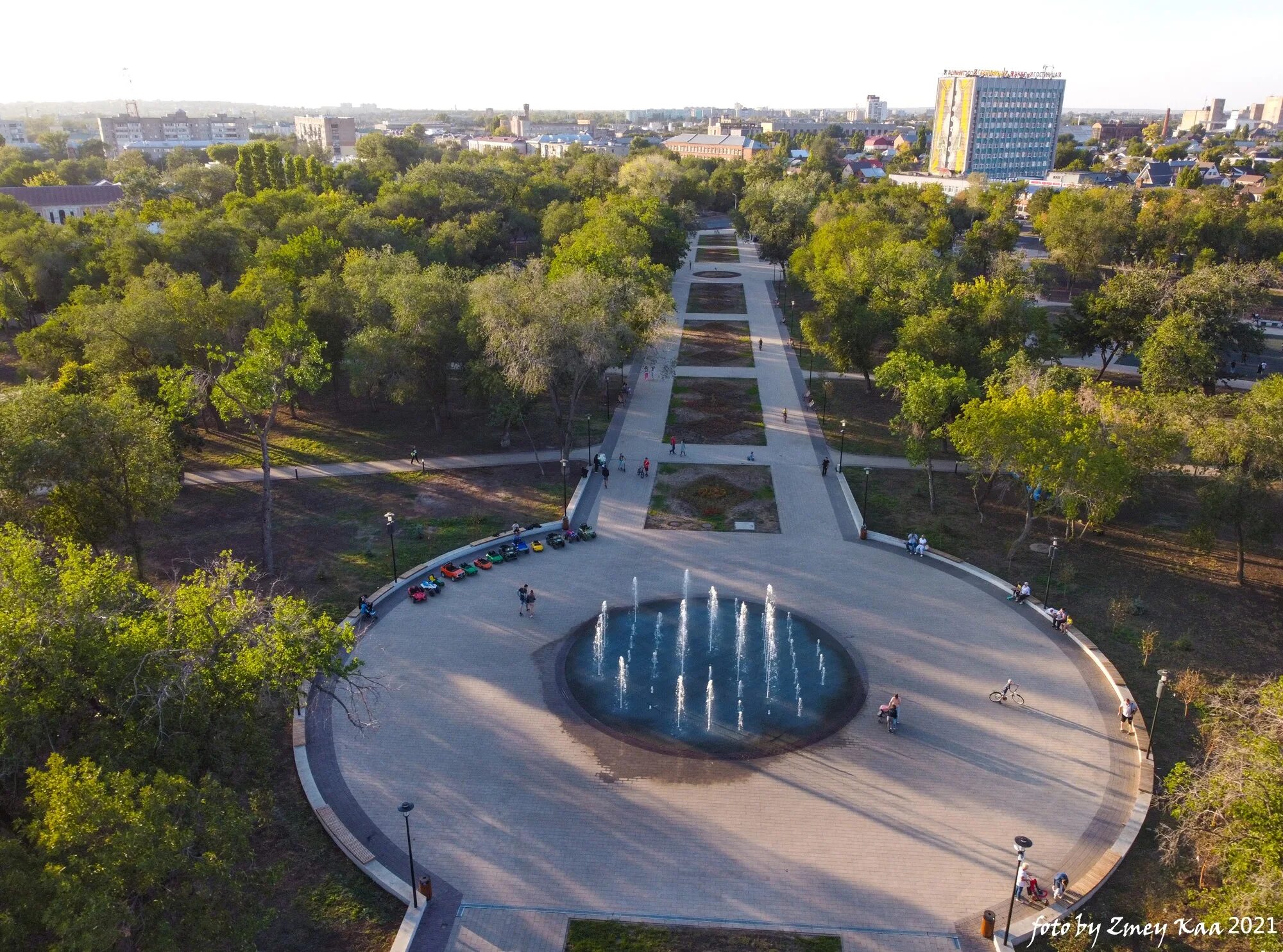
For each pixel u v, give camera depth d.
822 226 112.31
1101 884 27.27
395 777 32.19
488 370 62.31
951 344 66.25
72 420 39.16
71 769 19.89
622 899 27.02
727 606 44.19
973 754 33.41
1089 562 48.81
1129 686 37.56
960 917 26.33
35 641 23.14
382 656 39.59
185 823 21.25
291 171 147.12
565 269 77.06
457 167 147.12
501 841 29.22
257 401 47.03
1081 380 59.41
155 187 143.00
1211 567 48.22
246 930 20.75
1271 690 24.23
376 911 26.55
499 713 35.78
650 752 33.56
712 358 91.44
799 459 63.88
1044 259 141.25
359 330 70.56
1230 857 21.44
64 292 94.62
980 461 49.38
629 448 66.19
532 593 43.38
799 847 29.05
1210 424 46.03
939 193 157.75
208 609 26.39
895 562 48.72
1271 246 119.62
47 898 18.72
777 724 35.16
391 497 57.44
